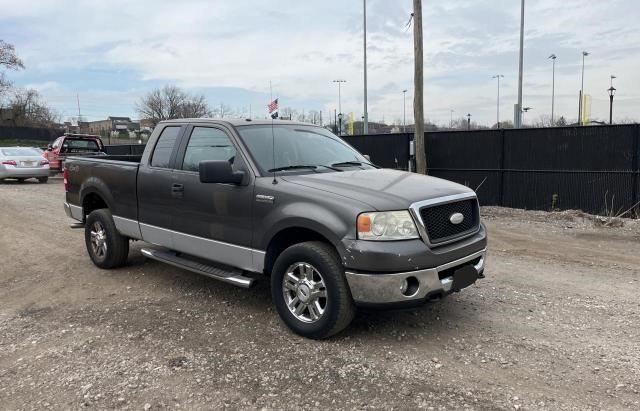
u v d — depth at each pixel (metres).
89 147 22.80
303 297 4.44
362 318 4.92
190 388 3.65
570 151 11.09
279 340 4.45
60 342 4.49
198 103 62.28
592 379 3.72
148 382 3.74
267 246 4.69
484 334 4.54
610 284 6.05
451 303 5.36
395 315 5.00
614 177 10.52
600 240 8.62
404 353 4.17
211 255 5.25
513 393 3.54
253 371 3.89
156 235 5.90
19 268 7.06
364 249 4.01
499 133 12.16
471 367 3.93
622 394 3.51
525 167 11.80
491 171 12.41
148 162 5.99
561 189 11.28
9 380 3.82
